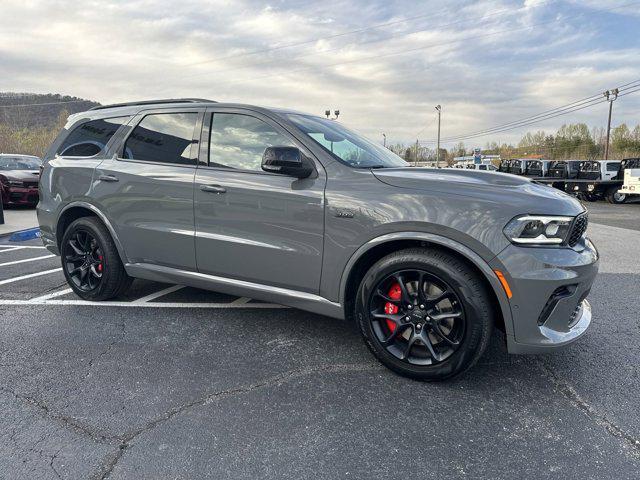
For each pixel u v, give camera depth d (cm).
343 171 298
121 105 417
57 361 304
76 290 426
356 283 308
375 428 232
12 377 281
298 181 307
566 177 2319
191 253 353
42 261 624
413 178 281
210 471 198
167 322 376
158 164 369
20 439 219
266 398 260
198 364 301
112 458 206
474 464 205
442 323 272
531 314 250
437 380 273
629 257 695
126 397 259
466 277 257
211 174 341
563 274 246
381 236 278
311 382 279
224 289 349
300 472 199
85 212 424
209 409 247
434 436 226
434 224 261
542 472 200
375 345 287
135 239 381
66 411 244
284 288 321
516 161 2844
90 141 419
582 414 246
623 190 1912
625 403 258
